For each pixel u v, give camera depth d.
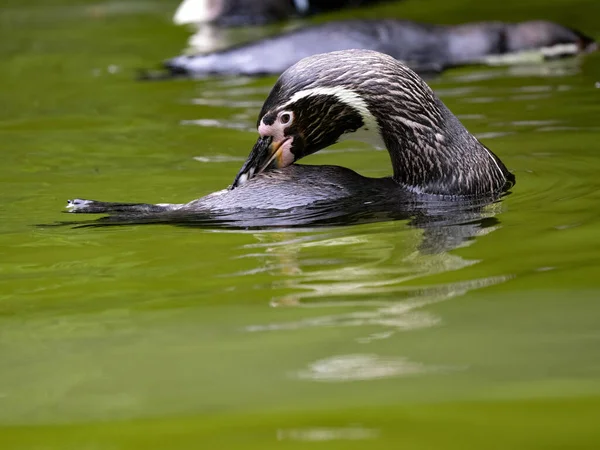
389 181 11.07
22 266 8.80
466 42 20.11
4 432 5.62
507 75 18.33
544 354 6.36
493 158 11.33
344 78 10.85
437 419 5.53
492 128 14.37
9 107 17.39
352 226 9.64
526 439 5.26
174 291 7.95
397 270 8.23
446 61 19.84
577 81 17.45
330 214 10.04
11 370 6.50
